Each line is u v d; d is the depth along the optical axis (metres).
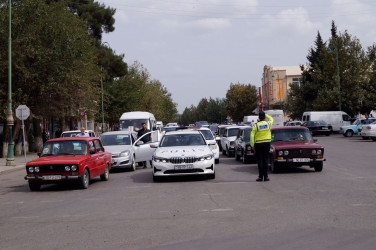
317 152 15.26
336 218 7.50
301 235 6.40
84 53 32.78
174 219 7.90
